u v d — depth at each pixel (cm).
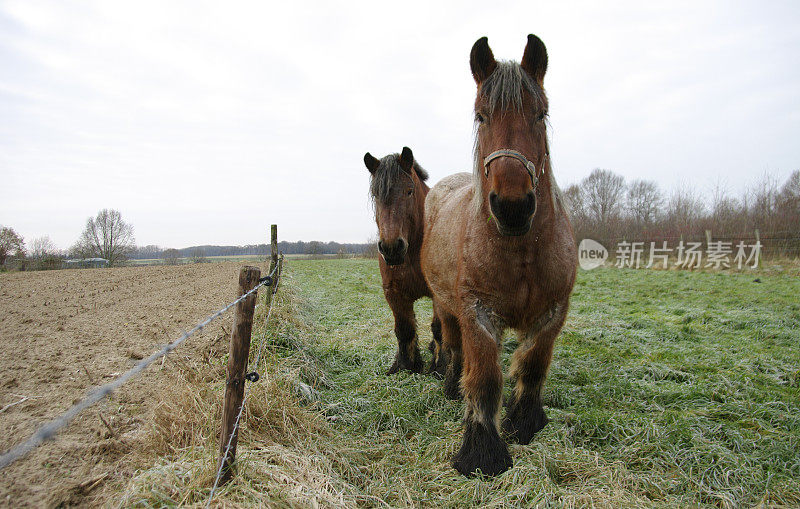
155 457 244
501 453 248
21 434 290
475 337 254
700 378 399
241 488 192
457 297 273
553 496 213
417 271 427
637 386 378
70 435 288
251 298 193
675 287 1080
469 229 262
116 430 295
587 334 585
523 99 227
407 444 290
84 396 358
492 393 250
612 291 1043
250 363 403
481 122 247
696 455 256
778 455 261
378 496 228
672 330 594
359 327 663
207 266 2517
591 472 236
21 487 226
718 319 667
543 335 266
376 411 336
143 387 379
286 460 228
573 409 330
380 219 403
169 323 678
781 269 1342
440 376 431
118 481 231
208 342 533
